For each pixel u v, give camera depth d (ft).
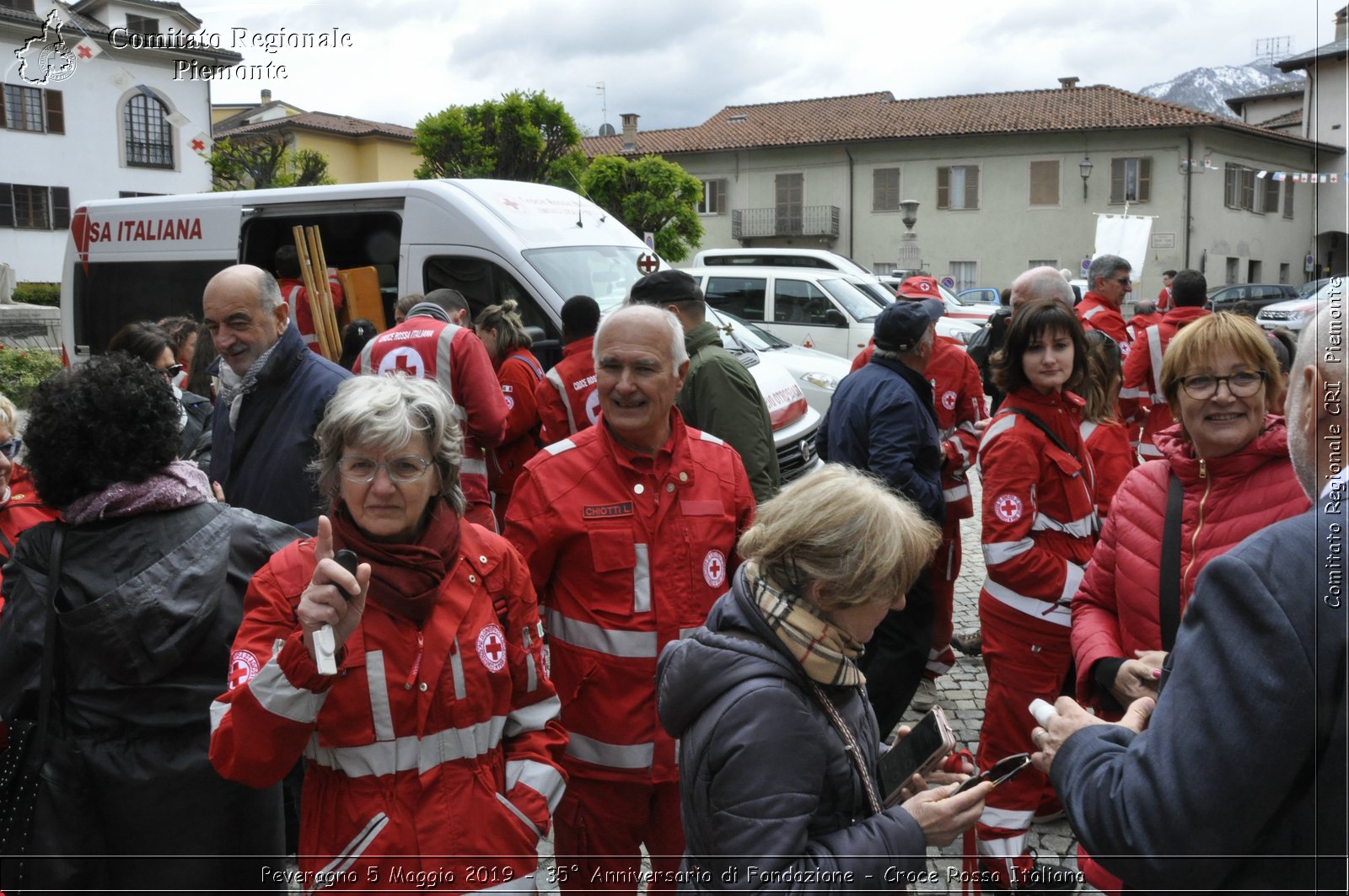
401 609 6.43
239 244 28.04
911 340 13.16
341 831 6.40
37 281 87.92
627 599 8.70
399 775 6.44
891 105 129.49
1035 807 10.91
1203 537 7.88
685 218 101.50
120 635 7.07
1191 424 7.80
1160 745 4.66
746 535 5.98
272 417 11.53
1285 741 4.25
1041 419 10.85
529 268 23.08
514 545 8.82
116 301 30.81
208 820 7.41
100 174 86.89
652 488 8.86
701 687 5.66
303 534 8.29
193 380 18.25
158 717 7.30
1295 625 4.31
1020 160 114.32
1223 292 93.20
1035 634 10.67
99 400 7.31
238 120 103.40
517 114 86.89
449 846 6.44
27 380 51.75
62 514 7.43
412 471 6.54
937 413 16.63
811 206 126.31
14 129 83.92
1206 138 104.94
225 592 7.61
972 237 118.11
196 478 7.84
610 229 26.23
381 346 14.76
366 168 109.09
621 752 8.70
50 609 7.19
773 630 5.67
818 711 5.72
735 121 136.67
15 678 7.29
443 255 24.07
